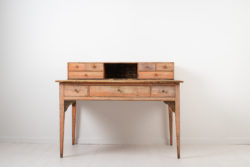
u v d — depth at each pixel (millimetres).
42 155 1864
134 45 2273
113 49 2281
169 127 2229
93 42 2283
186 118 2266
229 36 2238
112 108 2283
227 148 2082
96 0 2285
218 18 2242
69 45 2291
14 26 2301
